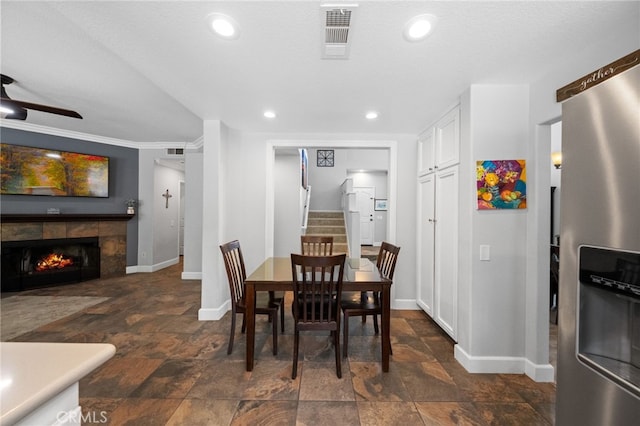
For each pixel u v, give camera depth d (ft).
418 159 11.66
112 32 5.17
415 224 11.87
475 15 4.65
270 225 12.02
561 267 3.49
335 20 4.80
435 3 4.38
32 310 11.48
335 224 22.21
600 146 3.01
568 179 3.39
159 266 19.22
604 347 3.11
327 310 7.79
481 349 7.30
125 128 14.42
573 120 3.32
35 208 14.43
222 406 5.93
